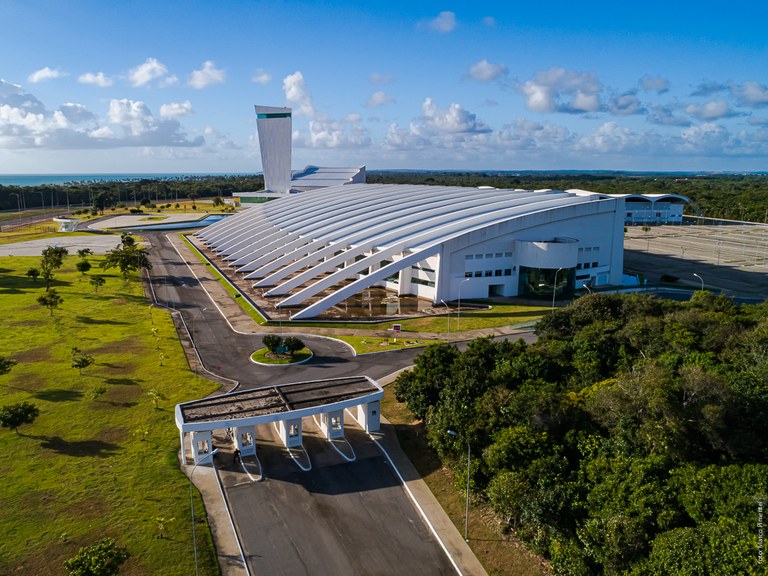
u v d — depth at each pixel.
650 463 29.86
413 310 79.75
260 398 42.16
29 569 27.25
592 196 111.50
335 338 67.06
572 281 87.81
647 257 129.50
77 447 39.19
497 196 107.50
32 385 50.16
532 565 28.75
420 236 84.31
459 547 30.20
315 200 133.00
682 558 23.39
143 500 33.16
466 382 40.81
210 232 144.25
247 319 74.94
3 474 35.47
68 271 105.75
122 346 62.12
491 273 87.25
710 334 49.66
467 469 33.62
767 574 21.11
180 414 38.78
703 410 32.47
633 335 49.62
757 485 26.52
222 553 29.38
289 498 34.31
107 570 24.66
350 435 42.56
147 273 105.94
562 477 31.05
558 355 48.09
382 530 31.50
